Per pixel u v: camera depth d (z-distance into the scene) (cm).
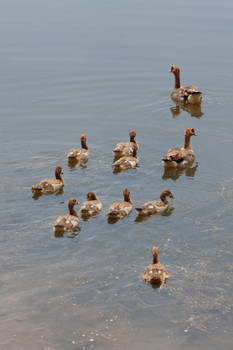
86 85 4216
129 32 5656
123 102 3916
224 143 3228
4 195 2584
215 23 6047
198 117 3656
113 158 3022
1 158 3006
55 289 1895
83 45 5181
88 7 7081
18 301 1836
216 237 2214
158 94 4072
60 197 2584
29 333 1698
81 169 2881
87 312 1786
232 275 1967
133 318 1759
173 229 2289
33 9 6962
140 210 2375
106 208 2480
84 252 2125
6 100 3919
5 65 4641
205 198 2553
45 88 4156
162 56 4847
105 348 1639
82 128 3456
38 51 5012
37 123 3525
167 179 2769
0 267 2017
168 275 1962
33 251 2128
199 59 4762
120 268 2016
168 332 1700
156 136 3334
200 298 1847
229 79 4331
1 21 6212
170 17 6388
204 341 1664
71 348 1638
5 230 2275
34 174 2822
